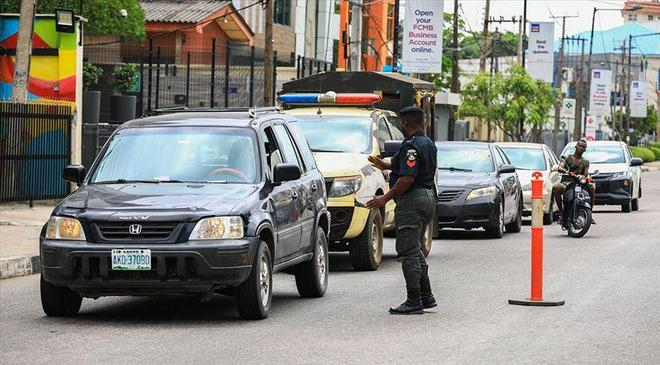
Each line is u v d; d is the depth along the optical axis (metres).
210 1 61.03
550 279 20.20
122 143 16.50
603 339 13.77
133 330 14.51
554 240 29.69
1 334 14.23
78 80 36.84
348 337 13.92
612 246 27.56
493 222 29.88
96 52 56.38
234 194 15.22
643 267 22.34
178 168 16.02
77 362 12.32
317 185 18.16
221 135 16.38
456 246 27.66
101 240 14.54
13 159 31.34
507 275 20.91
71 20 36.50
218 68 49.81
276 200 15.91
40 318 15.67
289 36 75.25
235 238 14.61
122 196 15.09
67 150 33.31
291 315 15.84
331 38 81.44
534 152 38.09
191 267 14.41
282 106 24.38
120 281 14.50
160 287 14.50
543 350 12.98
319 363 12.21
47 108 32.56
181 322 15.20
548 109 77.69
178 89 49.16
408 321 15.25
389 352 12.87
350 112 23.58
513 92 76.38
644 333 14.23
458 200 29.56
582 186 30.98
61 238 14.72
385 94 28.31
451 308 16.50
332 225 20.89
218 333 14.23
